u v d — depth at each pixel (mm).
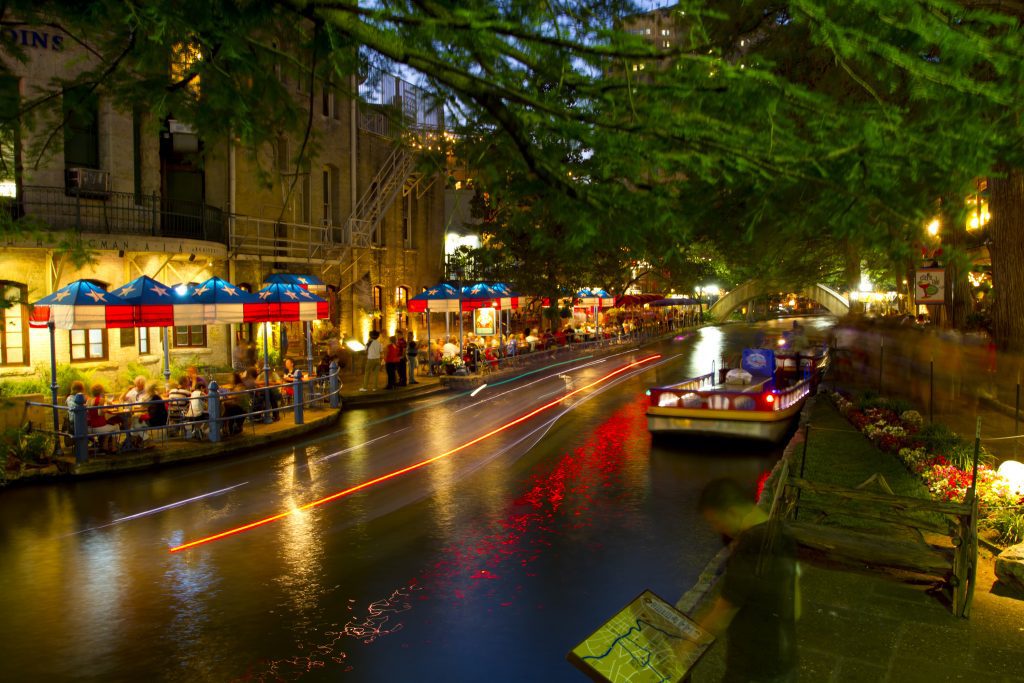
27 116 3994
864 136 2617
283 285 18641
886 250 2885
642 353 43062
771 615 4098
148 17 2754
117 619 6953
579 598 7352
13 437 13023
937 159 2658
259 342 25625
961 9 2496
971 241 22672
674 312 70625
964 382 20359
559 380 28750
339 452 15000
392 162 34188
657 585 7684
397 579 7918
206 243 22047
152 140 21797
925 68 2523
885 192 2803
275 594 7527
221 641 6465
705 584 7160
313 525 9930
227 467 13617
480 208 30781
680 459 14109
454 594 7484
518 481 12406
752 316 92812
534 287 32719
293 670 5926
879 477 7320
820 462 12016
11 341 18266
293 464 13859
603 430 17406
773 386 18656
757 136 2719
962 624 6109
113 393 18875
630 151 2855
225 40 2891
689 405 15633
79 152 20047
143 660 6121
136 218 21203
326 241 29516
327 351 27297
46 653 6266
